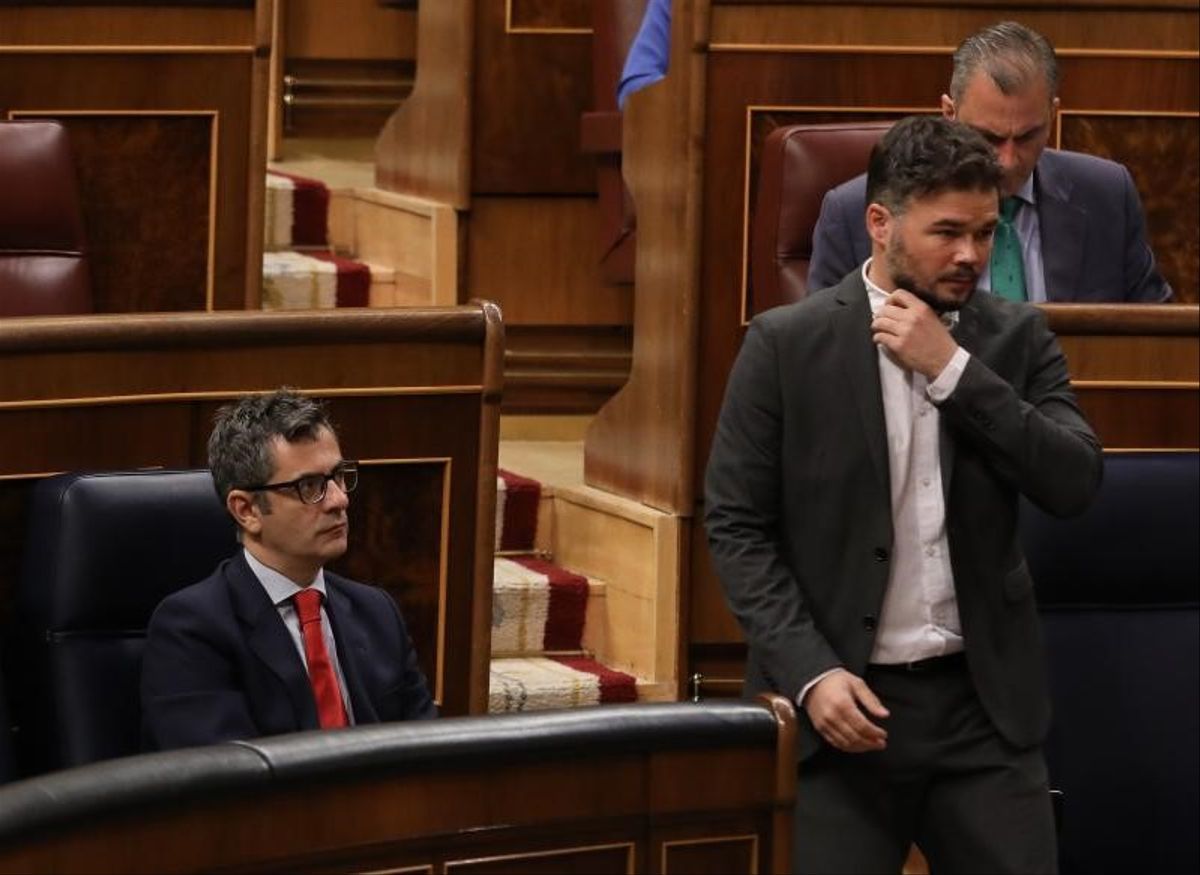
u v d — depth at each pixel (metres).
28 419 10.35
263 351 10.83
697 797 7.58
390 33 20.34
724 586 9.20
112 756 9.59
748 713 7.63
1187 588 11.28
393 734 7.07
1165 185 14.13
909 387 9.16
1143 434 12.16
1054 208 11.95
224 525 9.91
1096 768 11.09
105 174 13.59
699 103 13.20
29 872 6.36
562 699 13.21
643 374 13.98
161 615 9.40
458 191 16.62
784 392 9.18
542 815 7.32
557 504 14.69
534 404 16.92
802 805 9.18
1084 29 13.88
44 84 13.45
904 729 9.11
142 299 13.70
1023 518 11.03
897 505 9.13
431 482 11.24
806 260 12.70
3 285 12.48
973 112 10.66
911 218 8.90
